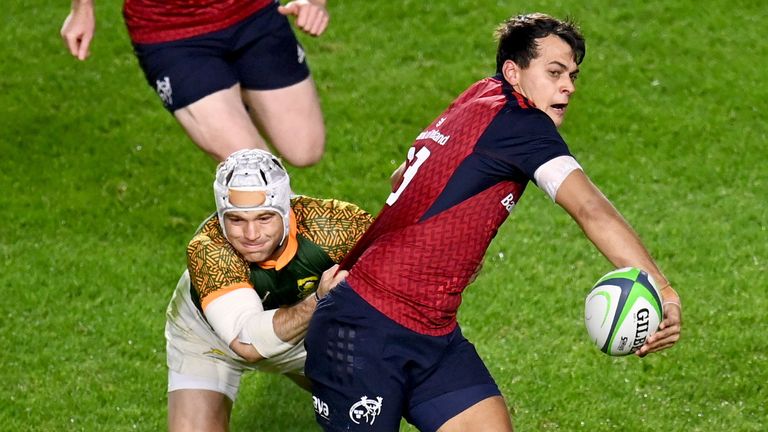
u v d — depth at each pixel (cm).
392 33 3775
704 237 2764
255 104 2367
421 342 1611
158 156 3194
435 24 3809
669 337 1525
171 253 2773
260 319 1642
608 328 1507
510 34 1653
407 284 1588
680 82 3475
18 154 3183
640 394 2194
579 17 3791
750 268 2630
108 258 2736
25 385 2264
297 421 2158
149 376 2298
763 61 3575
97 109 3406
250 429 2134
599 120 3291
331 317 1623
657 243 2738
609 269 2652
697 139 3212
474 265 1608
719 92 3428
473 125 1582
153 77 2244
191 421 1783
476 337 2391
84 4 2288
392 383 1609
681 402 2173
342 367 1620
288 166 3111
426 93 3466
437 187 1577
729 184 3016
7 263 2702
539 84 1633
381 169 3122
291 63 2350
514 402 2172
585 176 1538
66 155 3189
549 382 2231
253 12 2264
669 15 3800
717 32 3725
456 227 1576
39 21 3869
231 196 1623
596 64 3556
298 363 1852
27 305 2539
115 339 2422
